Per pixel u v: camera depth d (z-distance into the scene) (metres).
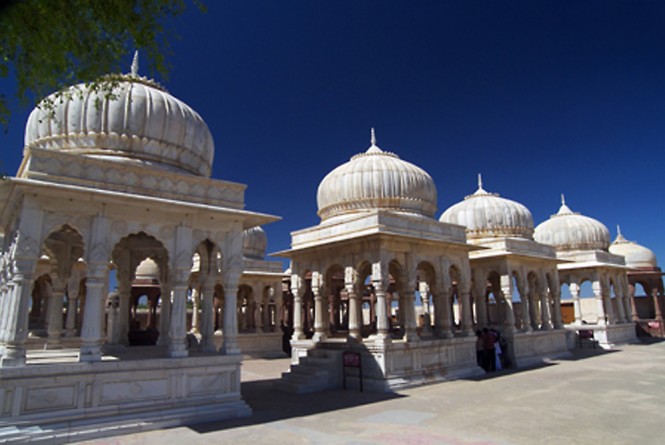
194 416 8.76
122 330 12.74
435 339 14.72
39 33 4.94
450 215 22.17
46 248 12.10
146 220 9.29
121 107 10.03
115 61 5.57
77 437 7.52
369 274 17.03
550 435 7.69
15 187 7.93
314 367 13.38
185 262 9.52
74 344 14.70
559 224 28.66
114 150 9.99
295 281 16.56
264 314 24.36
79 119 9.91
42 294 20.81
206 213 9.78
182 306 9.37
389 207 16.31
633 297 32.19
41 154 8.31
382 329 13.04
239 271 10.18
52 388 7.68
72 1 5.01
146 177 9.43
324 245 14.76
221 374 9.48
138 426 8.10
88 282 8.48
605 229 28.47
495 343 16.78
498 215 21.17
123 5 5.23
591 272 25.77
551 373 15.32
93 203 8.72
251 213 10.26
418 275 19.92
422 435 7.74
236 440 7.55
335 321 25.05
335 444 7.26
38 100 5.50
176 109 10.75
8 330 7.67
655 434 7.70
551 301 22.38
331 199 17.02
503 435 7.70
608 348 23.72
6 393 7.31
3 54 5.05
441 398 11.23
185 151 10.83
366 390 12.62
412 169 17.08
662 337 29.80
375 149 17.97
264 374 16.44
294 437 7.71
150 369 8.62
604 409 9.65
